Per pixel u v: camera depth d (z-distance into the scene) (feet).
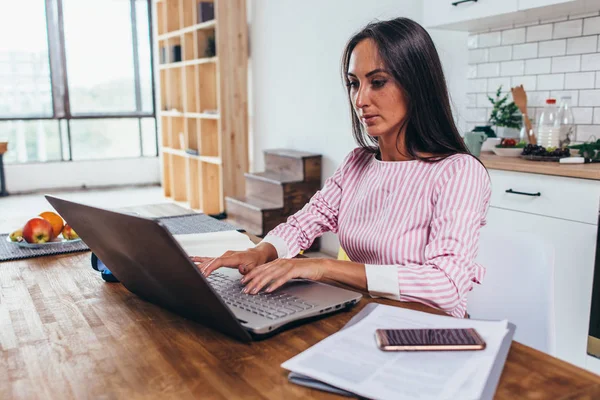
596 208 7.09
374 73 3.99
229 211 15.67
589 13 8.76
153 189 25.41
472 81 10.94
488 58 10.53
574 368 2.56
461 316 3.85
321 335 3.00
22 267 4.59
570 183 7.35
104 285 4.06
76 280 4.19
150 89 26.32
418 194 4.14
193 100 19.69
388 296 3.59
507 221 8.31
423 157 4.20
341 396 2.35
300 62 15.30
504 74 10.28
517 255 4.29
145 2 25.50
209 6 18.16
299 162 14.61
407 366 2.47
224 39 16.99
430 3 10.20
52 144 24.67
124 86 25.73
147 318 3.35
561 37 9.22
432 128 4.15
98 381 2.55
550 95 9.53
